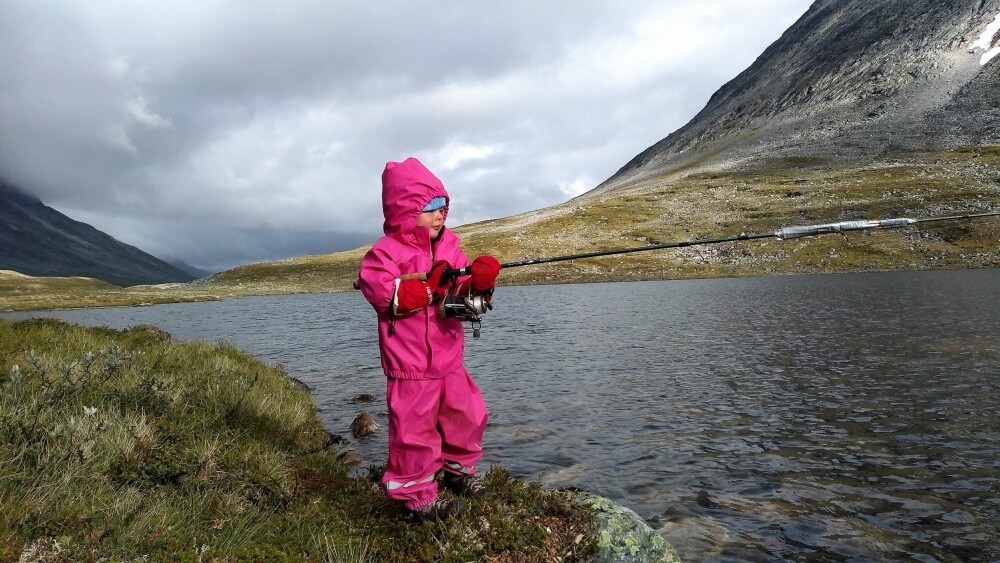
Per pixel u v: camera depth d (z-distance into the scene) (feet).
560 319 97.66
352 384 47.85
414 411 14.10
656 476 24.76
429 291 13.58
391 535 14.71
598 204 433.48
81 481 14.52
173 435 19.07
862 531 19.24
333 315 131.54
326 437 30.42
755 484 23.58
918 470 24.41
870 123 514.27
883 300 101.91
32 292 379.14
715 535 19.24
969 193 281.95
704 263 260.83
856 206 298.15
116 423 18.24
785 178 416.67
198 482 16.07
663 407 36.60
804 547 18.33
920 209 270.46
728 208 356.59
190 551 12.10
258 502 16.07
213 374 32.48
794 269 226.79
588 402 38.58
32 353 23.15
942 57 571.69
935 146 415.03
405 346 14.07
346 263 421.59
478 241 362.74
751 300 117.39
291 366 58.59
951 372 42.78
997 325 64.95
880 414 33.09
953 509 20.59
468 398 15.12
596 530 15.12
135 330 50.98
